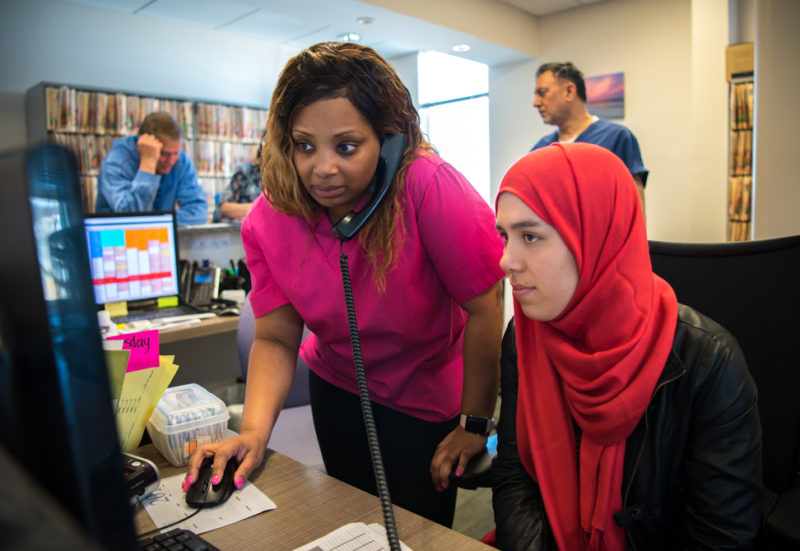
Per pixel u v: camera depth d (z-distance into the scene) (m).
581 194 0.83
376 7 3.58
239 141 5.88
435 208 0.98
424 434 1.14
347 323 1.07
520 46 4.51
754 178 1.88
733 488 0.79
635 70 4.20
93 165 4.95
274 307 1.12
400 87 0.93
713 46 3.66
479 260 1.00
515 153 4.92
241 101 5.98
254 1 3.51
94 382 0.38
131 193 3.31
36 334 0.36
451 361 1.17
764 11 1.79
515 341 1.02
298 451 1.50
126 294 2.35
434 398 1.14
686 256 1.12
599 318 0.85
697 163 3.80
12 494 0.28
